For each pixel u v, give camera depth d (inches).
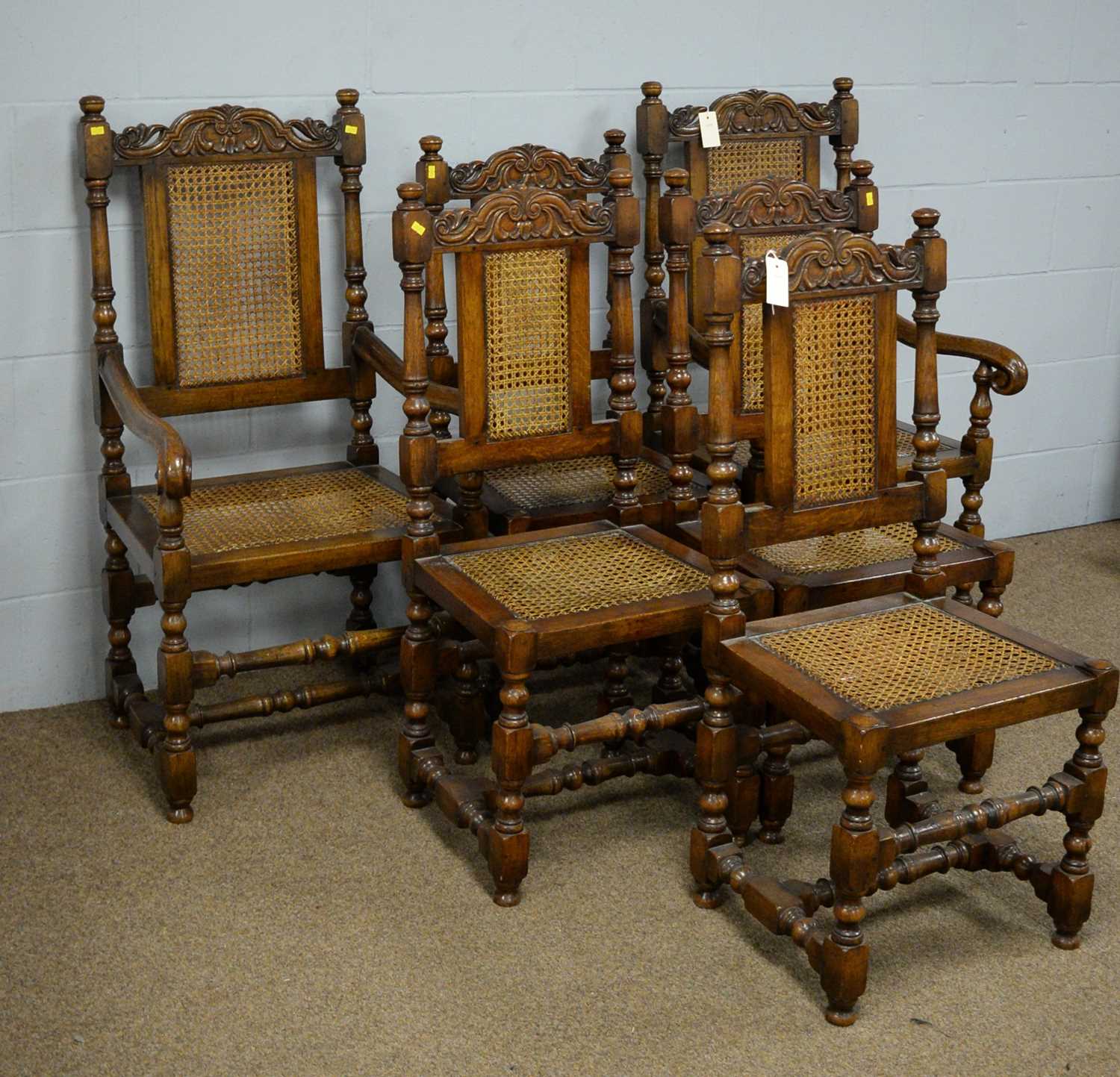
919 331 90.8
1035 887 87.0
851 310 87.6
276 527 102.9
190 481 91.7
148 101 109.7
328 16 114.0
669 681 109.3
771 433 86.4
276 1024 79.1
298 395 114.5
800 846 96.8
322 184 117.5
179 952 85.4
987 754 102.5
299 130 112.3
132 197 110.6
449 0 117.9
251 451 120.3
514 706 87.6
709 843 89.1
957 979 83.4
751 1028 79.3
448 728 114.4
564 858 95.7
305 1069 75.7
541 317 99.0
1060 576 144.9
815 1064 76.4
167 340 109.0
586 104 125.7
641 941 87.0
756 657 84.6
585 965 84.7
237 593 121.9
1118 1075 75.5
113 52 107.6
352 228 113.9
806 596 98.0
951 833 83.7
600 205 98.9
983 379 115.7
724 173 126.0
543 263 98.1
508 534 106.6
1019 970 84.2
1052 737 111.6
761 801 96.6
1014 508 156.6
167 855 95.6
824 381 87.6
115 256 111.1
